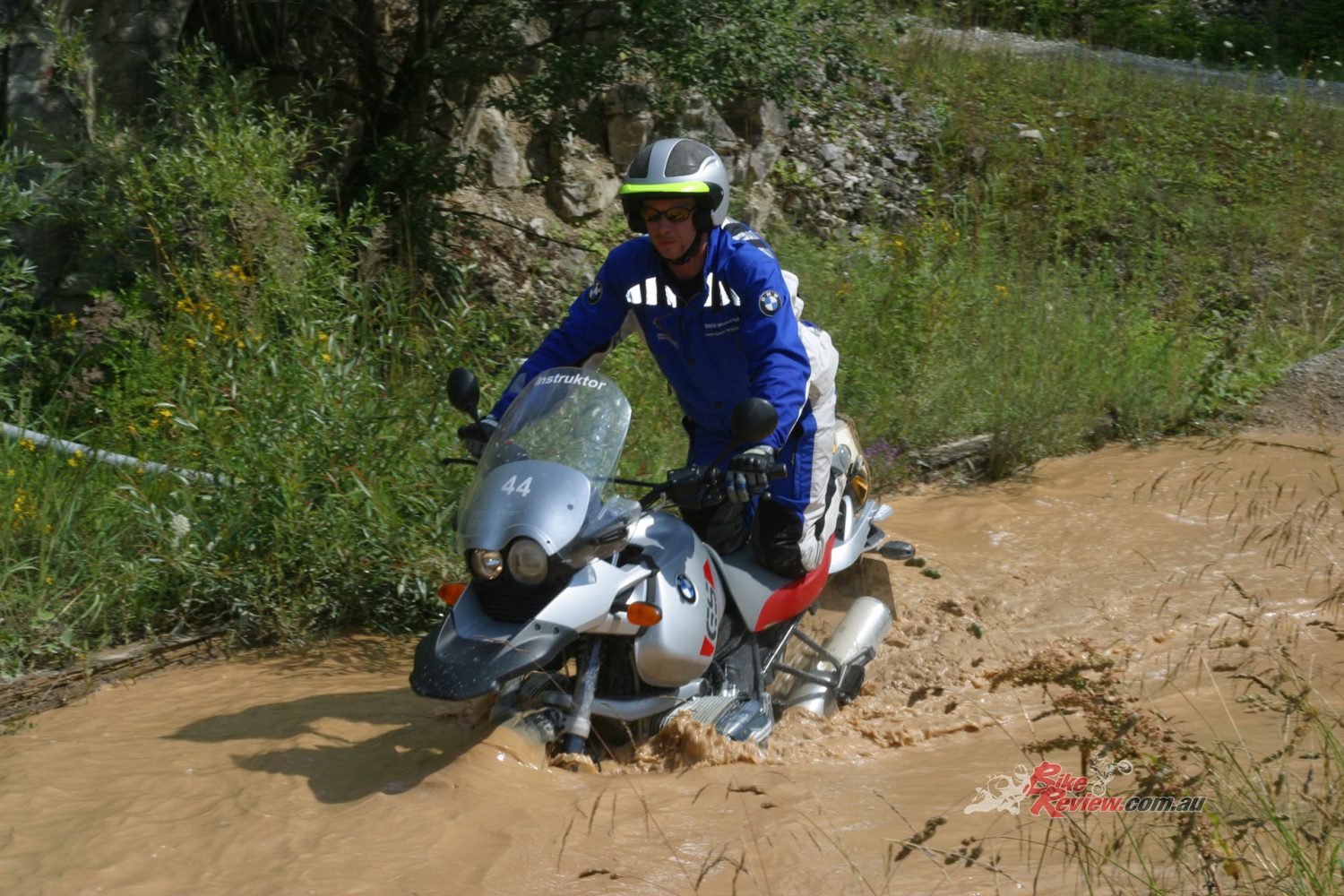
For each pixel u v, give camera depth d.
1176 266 11.32
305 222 7.04
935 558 6.23
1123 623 5.46
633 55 8.39
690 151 4.12
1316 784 3.50
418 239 8.46
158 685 4.72
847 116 13.04
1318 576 5.86
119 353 6.81
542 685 4.17
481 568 3.67
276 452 5.44
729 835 3.41
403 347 6.75
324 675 4.84
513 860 3.23
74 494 5.53
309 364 5.92
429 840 3.35
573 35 8.65
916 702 4.33
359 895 3.07
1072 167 12.86
